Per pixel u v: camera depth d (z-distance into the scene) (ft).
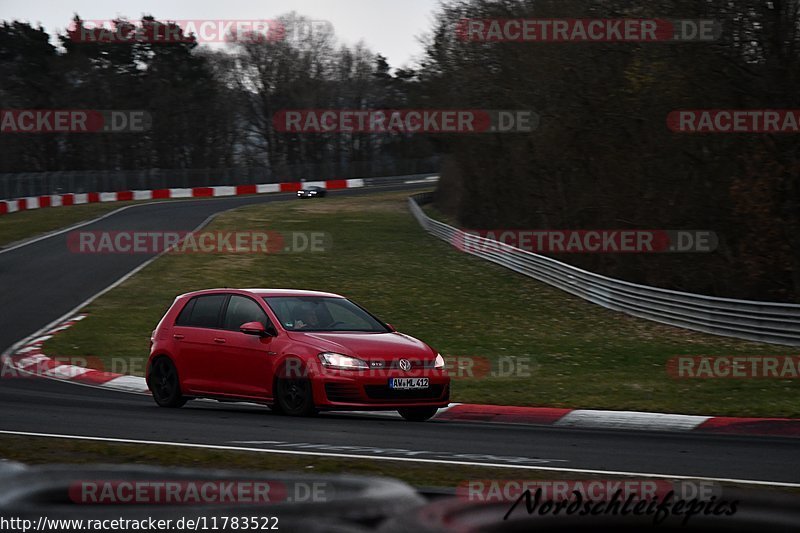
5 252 491.31
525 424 134.41
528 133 472.44
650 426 138.00
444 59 565.12
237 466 85.15
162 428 115.14
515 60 488.02
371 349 126.11
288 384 127.24
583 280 341.00
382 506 37.55
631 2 378.12
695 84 328.49
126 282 385.09
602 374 190.90
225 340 134.92
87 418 126.11
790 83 308.81
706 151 350.43
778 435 126.11
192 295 145.07
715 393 164.14
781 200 313.12
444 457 93.97
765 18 310.04
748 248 327.06
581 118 412.36
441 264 454.40
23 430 113.39
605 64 401.49
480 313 307.99
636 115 369.30
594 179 422.82
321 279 399.85
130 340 255.50
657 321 284.61
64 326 279.49
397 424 123.44
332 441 104.63
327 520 35.09
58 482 45.47
